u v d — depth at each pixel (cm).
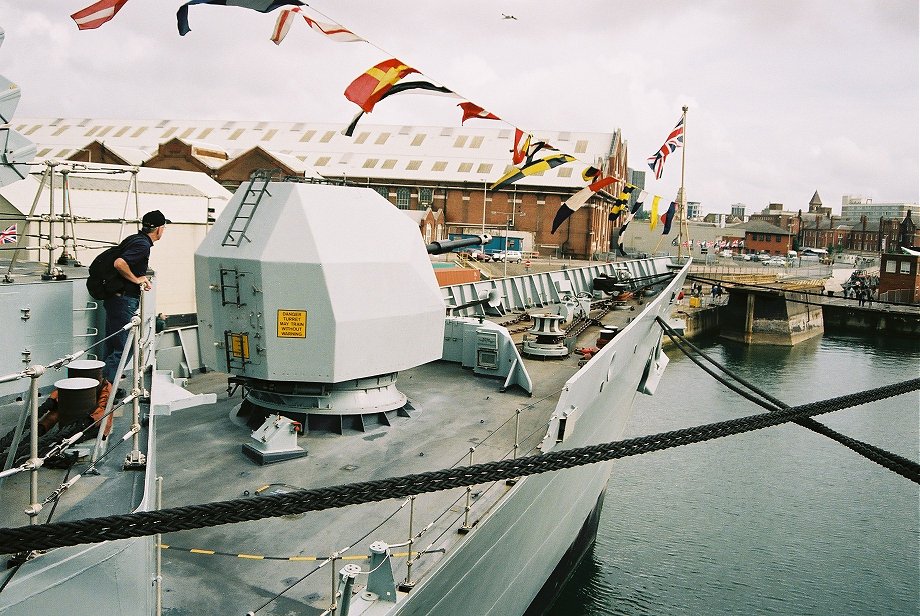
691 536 1416
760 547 1371
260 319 824
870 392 357
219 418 929
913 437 2138
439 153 6356
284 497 240
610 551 1338
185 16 664
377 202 916
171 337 1102
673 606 1159
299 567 586
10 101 485
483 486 741
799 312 4550
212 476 743
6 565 314
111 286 549
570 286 2086
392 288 884
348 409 885
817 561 1327
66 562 328
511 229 5931
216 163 5200
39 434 445
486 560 702
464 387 1105
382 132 6681
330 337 827
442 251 1512
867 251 12681
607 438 1314
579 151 6231
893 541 1414
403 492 252
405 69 841
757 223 9931
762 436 2080
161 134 6725
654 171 2212
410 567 564
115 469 420
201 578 564
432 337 963
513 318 1680
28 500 380
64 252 689
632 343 1314
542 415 979
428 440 865
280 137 6669
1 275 584
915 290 4916
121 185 1928
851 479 1752
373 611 518
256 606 530
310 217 831
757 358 3753
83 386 418
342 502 245
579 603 1149
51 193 595
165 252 1831
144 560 372
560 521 1007
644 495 1622
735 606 1161
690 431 299
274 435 788
